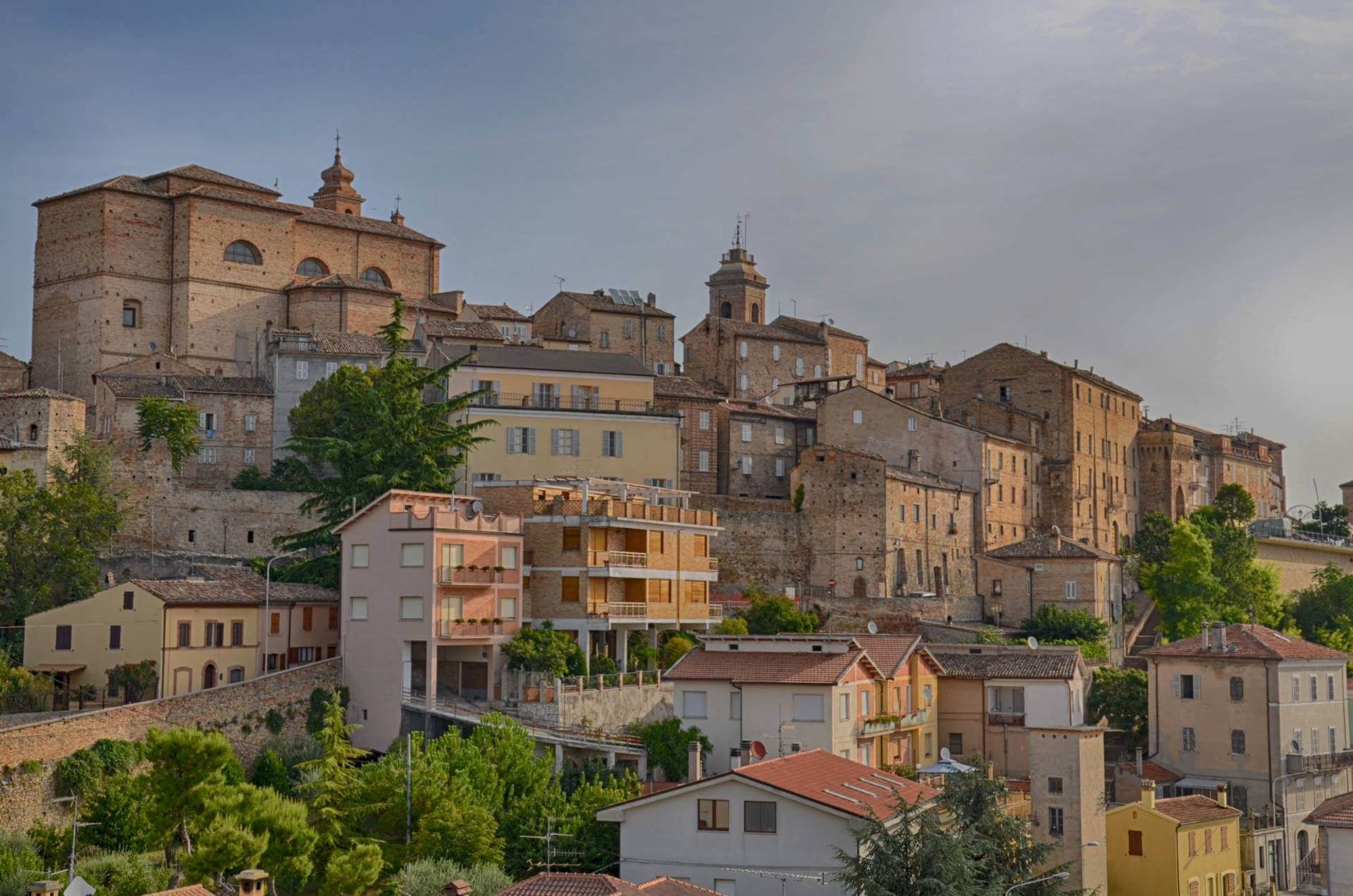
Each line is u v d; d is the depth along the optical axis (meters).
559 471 143.88
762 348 193.25
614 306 187.50
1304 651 120.25
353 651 106.38
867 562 152.00
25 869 69.81
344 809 81.50
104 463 128.12
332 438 130.75
